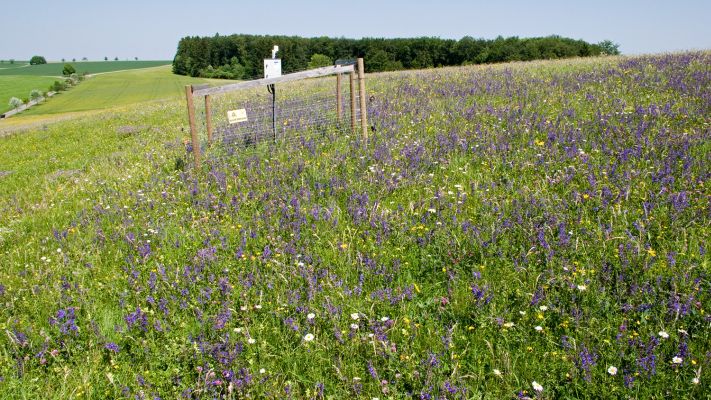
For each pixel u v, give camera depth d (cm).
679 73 1611
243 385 430
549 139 980
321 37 13075
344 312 523
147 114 2712
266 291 574
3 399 439
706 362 405
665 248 567
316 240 682
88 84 12712
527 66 2539
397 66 11412
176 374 454
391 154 988
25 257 740
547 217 654
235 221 769
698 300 479
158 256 684
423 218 696
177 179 1021
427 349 463
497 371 414
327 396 421
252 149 1133
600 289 506
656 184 721
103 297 603
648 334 446
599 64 2192
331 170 923
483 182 820
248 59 13738
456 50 10869
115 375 464
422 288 561
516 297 522
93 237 779
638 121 1044
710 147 849
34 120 5634
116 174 1188
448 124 1203
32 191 1216
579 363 424
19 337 509
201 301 552
